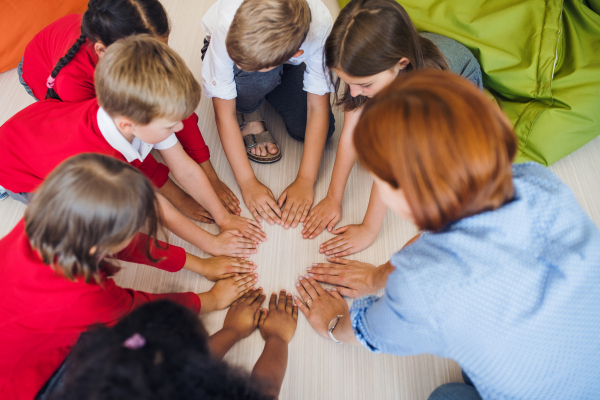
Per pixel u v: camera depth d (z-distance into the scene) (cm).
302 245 150
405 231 152
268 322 130
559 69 161
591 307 68
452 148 54
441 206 59
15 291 88
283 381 125
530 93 158
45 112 123
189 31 201
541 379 71
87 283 90
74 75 128
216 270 139
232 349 129
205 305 128
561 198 68
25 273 87
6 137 119
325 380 125
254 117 168
